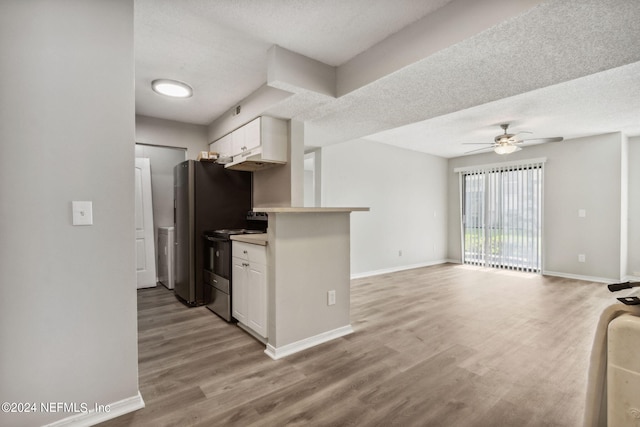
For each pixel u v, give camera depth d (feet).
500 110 11.89
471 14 5.41
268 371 6.73
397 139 17.16
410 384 6.22
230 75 8.88
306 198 24.34
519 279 16.22
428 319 10.03
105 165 5.12
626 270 15.96
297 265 7.84
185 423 5.07
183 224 11.89
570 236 16.69
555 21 4.95
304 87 7.65
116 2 5.22
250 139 10.30
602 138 15.69
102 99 5.09
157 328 9.26
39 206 4.61
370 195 17.66
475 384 6.22
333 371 6.73
